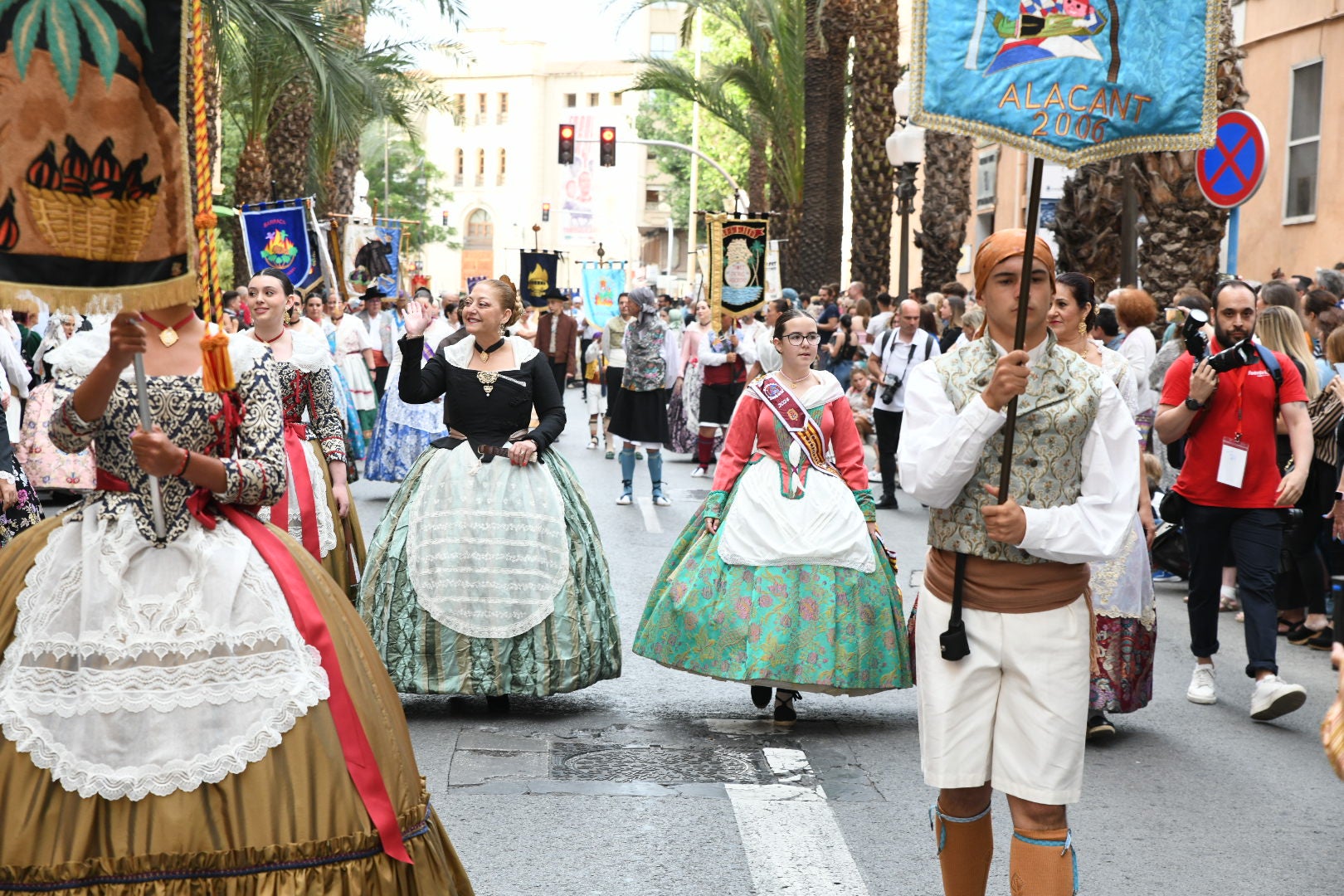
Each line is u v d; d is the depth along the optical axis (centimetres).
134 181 346
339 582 744
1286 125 1980
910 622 450
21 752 347
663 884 470
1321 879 489
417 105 3155
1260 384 698
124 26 344
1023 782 387
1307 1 1916
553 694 673
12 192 337
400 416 1444
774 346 702
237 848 346
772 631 655
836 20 2714
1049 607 390
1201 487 714
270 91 2356
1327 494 852
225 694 355
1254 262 2078
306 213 1806
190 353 385
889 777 592
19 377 1030
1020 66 382
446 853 386
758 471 683
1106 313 1030
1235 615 954
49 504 1323
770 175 3803
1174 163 1380
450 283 10481
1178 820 550
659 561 1101
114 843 343
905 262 1989
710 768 600
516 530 676
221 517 380
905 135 1969
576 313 3847
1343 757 394
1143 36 385
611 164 3544
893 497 1429
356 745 362
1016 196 3016
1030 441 391
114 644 354
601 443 2047
